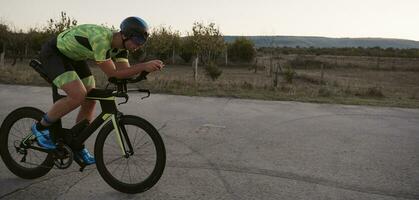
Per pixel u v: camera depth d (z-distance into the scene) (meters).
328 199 3.70
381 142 5.90
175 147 5.24
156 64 3.23
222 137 5.84
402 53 76.31
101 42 3.26
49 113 3.52
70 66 3.52
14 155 4.22
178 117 7.20
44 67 3.53
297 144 5.59
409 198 3.79
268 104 9.10
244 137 5.89
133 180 3.88
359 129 6.75
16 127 4.17
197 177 4.15
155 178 3.53
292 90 12.45
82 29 3.38
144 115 7.29
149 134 3.49
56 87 3.65
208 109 8.13
